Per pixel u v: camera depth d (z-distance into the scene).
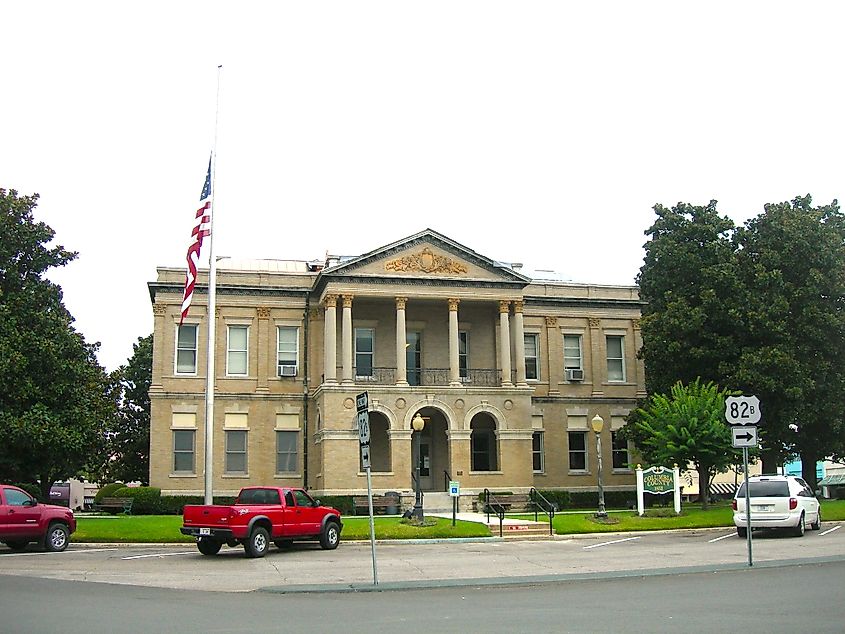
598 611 14.30
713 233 45.38
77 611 14.71
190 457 47.31
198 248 33.44
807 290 42.09
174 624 13.34
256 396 48.28
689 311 43.78
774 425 42.56
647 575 19.73
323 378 48.03
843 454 45.22
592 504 51.19
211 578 20.58
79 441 34.38
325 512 28.44
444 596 16.92
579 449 52.88
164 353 47.72
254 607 15.42
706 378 44.28
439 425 48.78
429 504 44.41
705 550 26.02
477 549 28.28
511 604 15.48
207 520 25.69
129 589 18.25
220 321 48.62
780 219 43.59
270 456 47.94
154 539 30.55
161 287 48.03
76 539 29.91
